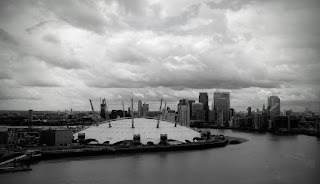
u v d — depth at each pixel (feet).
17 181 639.76
